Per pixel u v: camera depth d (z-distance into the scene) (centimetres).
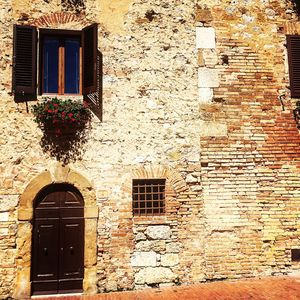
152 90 809
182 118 812
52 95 787
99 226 755
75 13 804
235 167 811
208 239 782
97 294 726
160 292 714
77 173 761
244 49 852
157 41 824
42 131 764
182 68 826
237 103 832
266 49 861
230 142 818
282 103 848
